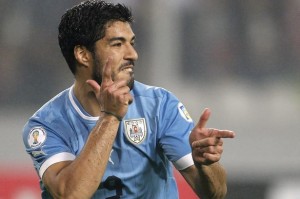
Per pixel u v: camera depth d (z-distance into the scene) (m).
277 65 30.09
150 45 29.61
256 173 25.61
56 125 11.81
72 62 11.84
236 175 25.61
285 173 25.81
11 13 30.27
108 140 10.69
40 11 30.34
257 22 30.38
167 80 29.48
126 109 10.71
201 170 11.20
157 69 29.56
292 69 30.00
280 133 27.52
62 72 29.89
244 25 30.27
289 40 30.34
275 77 29.95
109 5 11.44
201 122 10.73
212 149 10.49
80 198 10.66
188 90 29.48
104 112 10.78
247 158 26.16
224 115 28.98
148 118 11.77
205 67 29.86
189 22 29.92
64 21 11.80
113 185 11.63
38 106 29.53
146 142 11.68
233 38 30.12
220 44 30.05
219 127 28.70
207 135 10.63
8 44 30.03
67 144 11.73
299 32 30.36
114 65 11.28
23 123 28.78
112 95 10.61
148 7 29.70
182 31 29.88
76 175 10.63
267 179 25.47
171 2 29.83
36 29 30.23
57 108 11.99
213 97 29.34
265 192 25.14
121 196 11.68
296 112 29.09
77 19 11.56
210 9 30.12
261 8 30.48
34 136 11.81
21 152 26.39
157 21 29.72
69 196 10.68
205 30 30.05
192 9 29.97
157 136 11.79
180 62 29.73
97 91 10.80
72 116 11.80
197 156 10.70
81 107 11.81
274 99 29.42
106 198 11.66
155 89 12.12
